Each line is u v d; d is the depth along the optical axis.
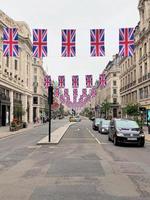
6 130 40.81
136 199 6.89
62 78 47.91
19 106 58.28
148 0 49.84
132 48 26.34
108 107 97.00
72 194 7.30
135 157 14.23
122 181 8.84
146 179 9.13
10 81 55.59
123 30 26.52
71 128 47.81
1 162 12.68
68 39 25.56
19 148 18.48
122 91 74.19
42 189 7.84
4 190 7.79
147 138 26.38
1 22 51.47
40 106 105.50
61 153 15.73
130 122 21.50
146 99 50.34
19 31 65.38
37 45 26.53
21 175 9.80
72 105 86.31
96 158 13.77
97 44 25.52
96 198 6.94
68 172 10.26
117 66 105.00
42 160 13.17
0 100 49.72
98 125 37.25
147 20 50.19
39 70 103.38
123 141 19.42
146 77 50.47
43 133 34.66
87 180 8.95
